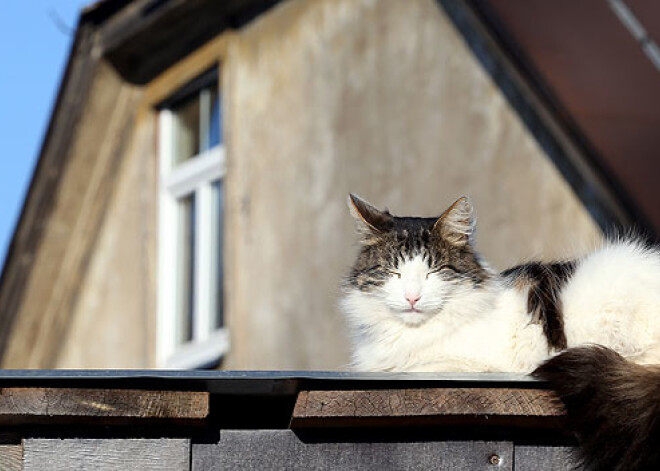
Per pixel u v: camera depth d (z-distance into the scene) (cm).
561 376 533
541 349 632
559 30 970
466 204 669
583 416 528
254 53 1238
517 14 962
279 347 1156
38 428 532
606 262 648
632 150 900
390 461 536
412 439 538
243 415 567
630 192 880
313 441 537
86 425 532
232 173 1221
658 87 948
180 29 1293
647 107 928
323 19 1174
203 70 1274
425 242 663
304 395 527
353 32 1145
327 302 1110
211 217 1284
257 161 1214
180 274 1322
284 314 1155
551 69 929
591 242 905
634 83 947
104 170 1409
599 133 902
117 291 1386
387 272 660
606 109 920
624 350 617
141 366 1327
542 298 643
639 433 522
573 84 928
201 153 1305
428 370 635
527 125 987
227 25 1250
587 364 536
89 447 531
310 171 1162
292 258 1159
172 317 1315
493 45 956
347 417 523
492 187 1009
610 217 898
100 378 519
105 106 1371
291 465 535
